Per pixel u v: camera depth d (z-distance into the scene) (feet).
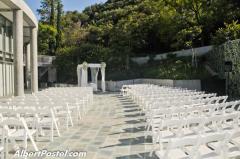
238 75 53.36
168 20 106.32
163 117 21.65
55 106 28.14
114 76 115.24
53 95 36.35
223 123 21.06
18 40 56.65
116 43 123.44
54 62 132.26
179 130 16.75
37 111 22.75
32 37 75.66
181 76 84.48
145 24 126.31
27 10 62.90
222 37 80.89
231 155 14.10
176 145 11.69
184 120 16.37
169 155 14.01
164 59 118.32
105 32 140.05
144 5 142.41
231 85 57.21
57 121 27.86
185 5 103.60
